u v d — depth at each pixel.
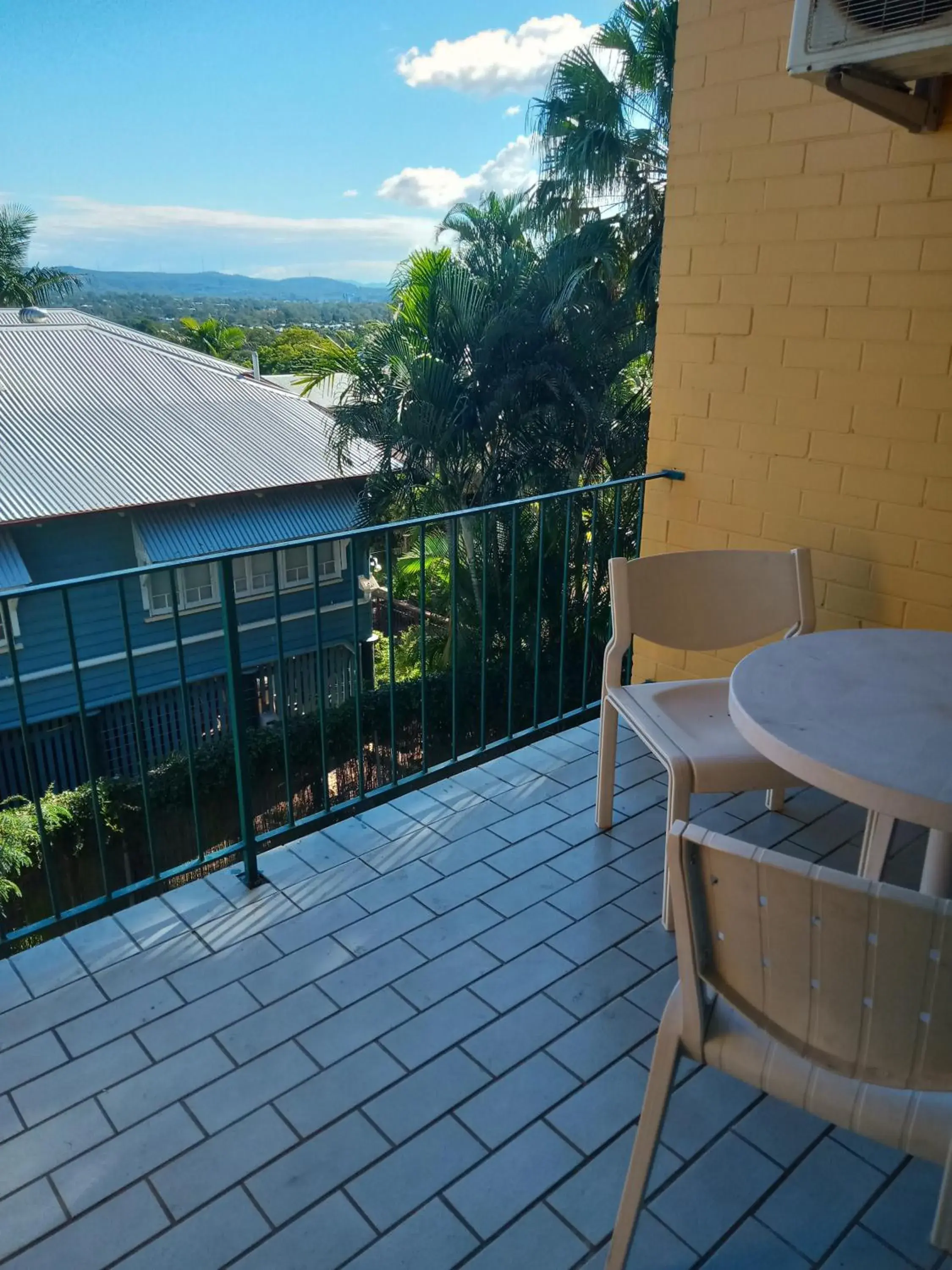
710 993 1.30
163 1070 1.79
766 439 2.98
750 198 2.85
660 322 3.20
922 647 1.86
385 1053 1.82
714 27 2.83
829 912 0.95
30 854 7.42
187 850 8.44
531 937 2.17
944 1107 1.13
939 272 2.48
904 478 2.68
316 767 9.04
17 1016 1.93
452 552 2.68
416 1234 1.45
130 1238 1.46
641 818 2.69
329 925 2.22
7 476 11.62
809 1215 1.48
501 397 9.71
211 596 11.81
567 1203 1.50
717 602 2.49
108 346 16.00
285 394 15.77
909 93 2.33
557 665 9.49
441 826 2.66
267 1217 1.49
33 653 10.91
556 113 9.73
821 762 1.38
